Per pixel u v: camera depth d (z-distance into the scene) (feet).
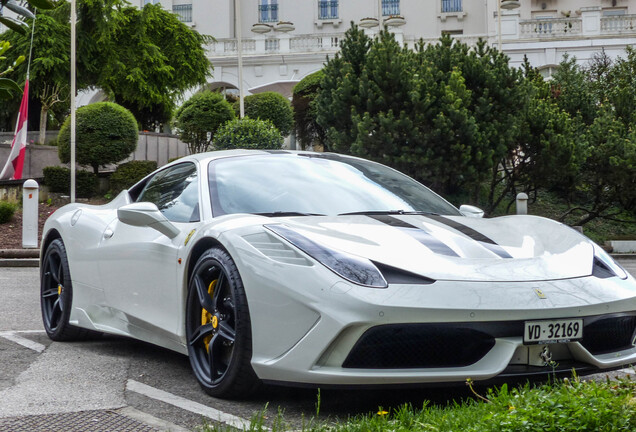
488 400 8.21
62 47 88.99
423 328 8.38
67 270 14.28
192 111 59.88
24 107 51.31
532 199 54.34
